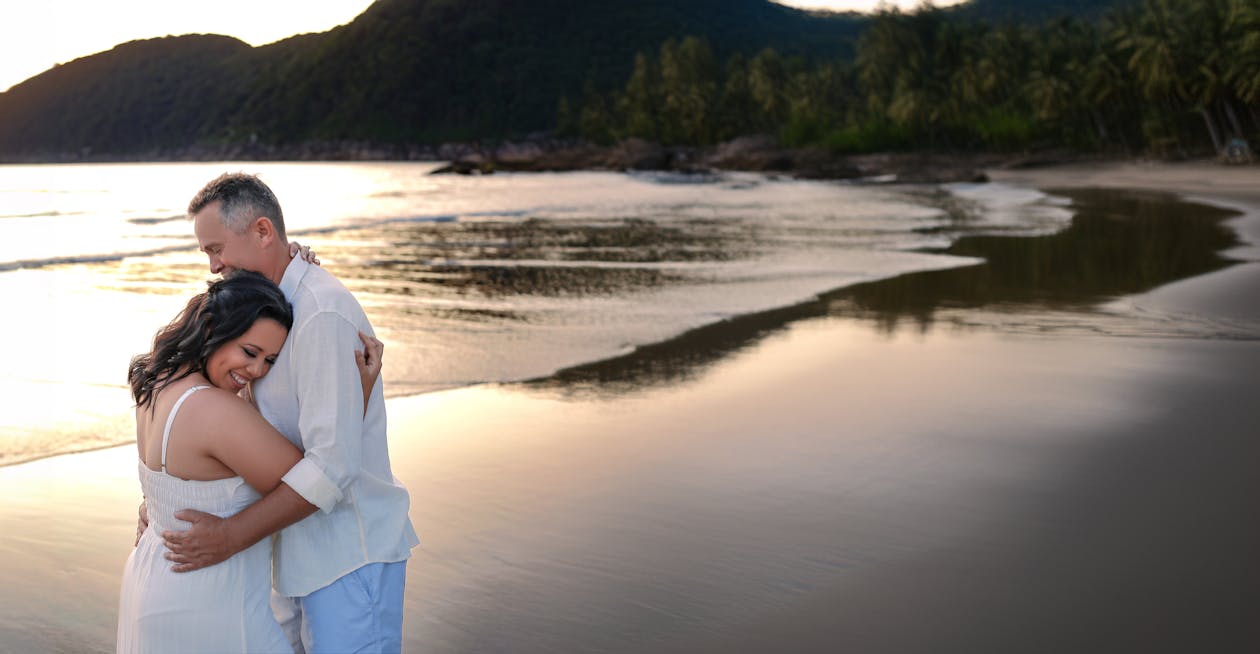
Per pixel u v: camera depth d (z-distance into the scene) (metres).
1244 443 5.64
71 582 3.82
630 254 17.81
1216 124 86.50
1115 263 15.95
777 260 16.62
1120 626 3.35
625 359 8.29
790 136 122.88
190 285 13.87
